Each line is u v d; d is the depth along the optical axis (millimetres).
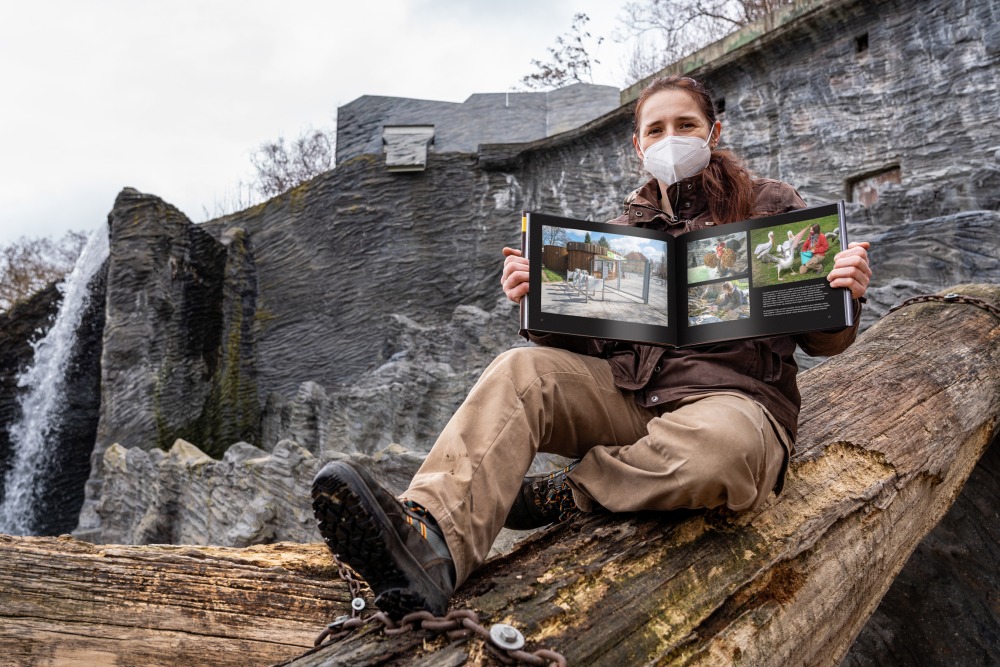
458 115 19750
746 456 1941
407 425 12586
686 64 14125
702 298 2225
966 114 10578
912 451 2895
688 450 1964
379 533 1527
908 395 3229
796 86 12609
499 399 1999
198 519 11117
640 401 2240
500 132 19328
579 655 1618
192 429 17125
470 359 13148
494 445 1911
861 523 2480
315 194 18453
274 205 19219
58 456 18578
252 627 2725
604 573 1891
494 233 16609
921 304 4395
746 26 13328
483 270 16516
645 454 2078
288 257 18719
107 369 16609
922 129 11023
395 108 20719
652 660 1694
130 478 13688
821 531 2291
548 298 2158
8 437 19438
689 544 2064
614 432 2270
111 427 16234
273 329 18469
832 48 12219
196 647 2697
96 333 19266
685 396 2168
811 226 2123
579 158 15891
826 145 12125
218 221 20156
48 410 18859
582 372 2203
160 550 2961
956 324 4066
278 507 9609
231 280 18500
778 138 12750
